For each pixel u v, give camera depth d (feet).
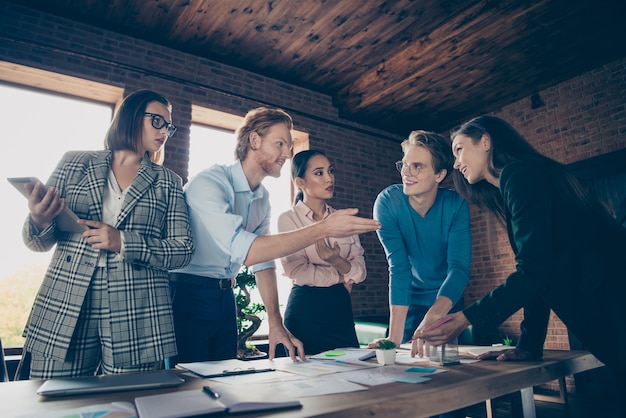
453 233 6.06
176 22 12.51
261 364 3.79
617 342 3.30
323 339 6.01
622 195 13.32
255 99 14.80
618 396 3.41
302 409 1.98
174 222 4.45
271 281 5.28
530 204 3.72
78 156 4.38
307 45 13.93
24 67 11.00
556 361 3.63
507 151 4.47
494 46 13.03
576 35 12.59
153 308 4.03
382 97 15.78
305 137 16.25
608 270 3.41
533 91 15.92
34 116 11.74
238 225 4.27
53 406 2.23
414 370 3.21
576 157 14.70
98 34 12.19
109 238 3.72
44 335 3.67
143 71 12.65
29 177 3.39
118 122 4.65
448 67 14.08
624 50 13.44
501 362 3.70
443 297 5.40
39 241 3.90
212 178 4.88
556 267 3.62
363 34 13.43
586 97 14.61
